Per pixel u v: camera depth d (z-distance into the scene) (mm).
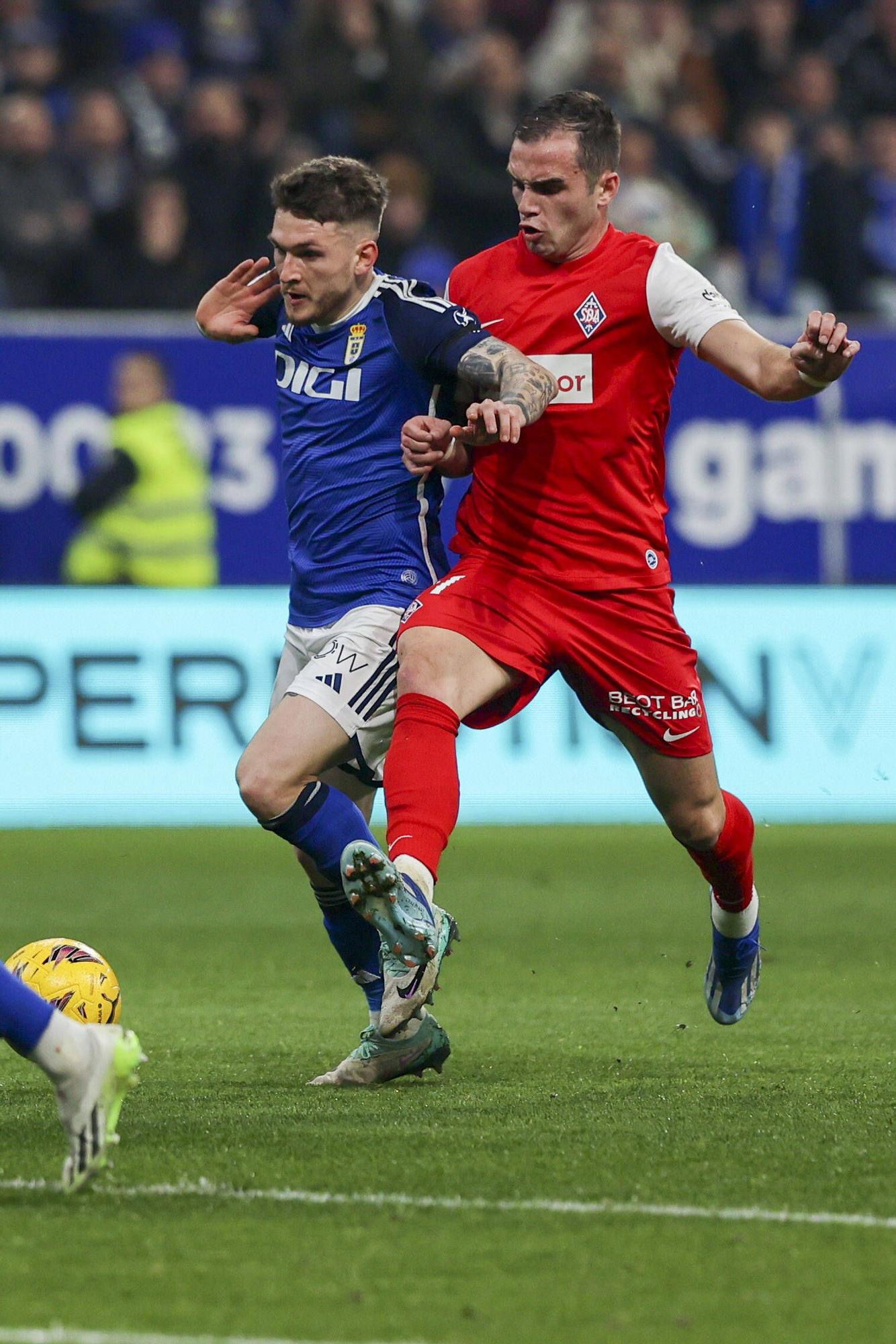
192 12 60375
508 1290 11695
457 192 57094
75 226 54281
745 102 60625
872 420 45969
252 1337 10758
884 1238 12852
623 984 26219
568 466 18422
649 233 57062
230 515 43938
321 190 18203
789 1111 17219
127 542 43594
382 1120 16750
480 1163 14961
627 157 57406
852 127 61875
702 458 45344
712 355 18094
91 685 43562
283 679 19578
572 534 18500
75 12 59156
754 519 45500
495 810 45250
